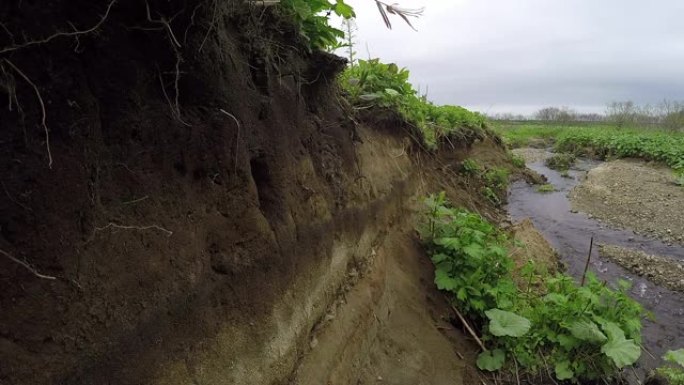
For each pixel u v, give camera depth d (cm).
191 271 186
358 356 316
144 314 160
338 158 360
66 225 134
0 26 118
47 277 126
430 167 747
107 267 148
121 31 155
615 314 441
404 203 528
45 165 128
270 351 228
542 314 428
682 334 527
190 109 191
